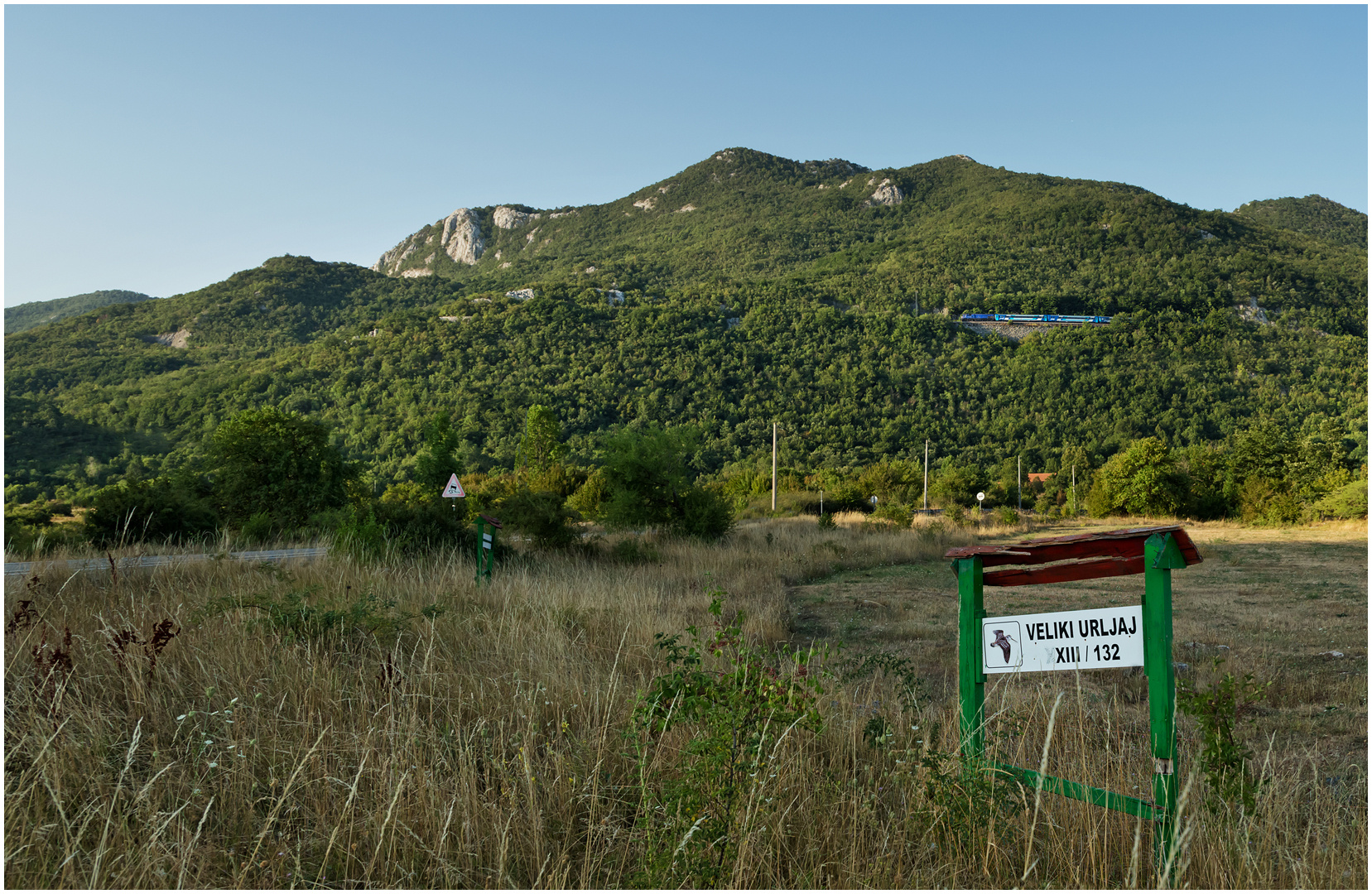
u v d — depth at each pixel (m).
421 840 3.08
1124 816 3.33
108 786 3.28
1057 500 66.88
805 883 2.88
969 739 3.32
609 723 4.33
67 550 10.93
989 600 11.20
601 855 3.08
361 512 14.31
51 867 2.84
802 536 23.23
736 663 3.97
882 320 168.00
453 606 7.15
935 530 27.00
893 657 7.27
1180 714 5.25
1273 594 12.06
